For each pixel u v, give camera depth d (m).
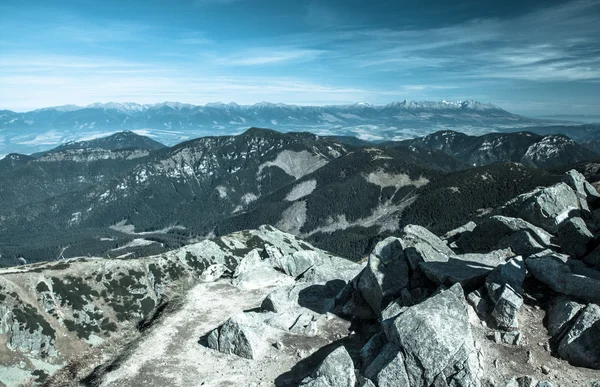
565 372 31.98
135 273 133.38
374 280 51.84
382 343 40.28
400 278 51.00
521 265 42.59
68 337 101.25
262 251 117.44
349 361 37.88
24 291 110.62
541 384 30.02
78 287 119.00
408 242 59.09
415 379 33.69
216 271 104.81
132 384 49.59
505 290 38.88
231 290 86.56
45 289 113.31
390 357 35.44
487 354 35.16
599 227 53.91
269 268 94.44
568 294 38.66
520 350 35.06
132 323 113.00
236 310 74.50
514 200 69.88
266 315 62.06
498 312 38.09
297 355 49.19
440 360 33.25
